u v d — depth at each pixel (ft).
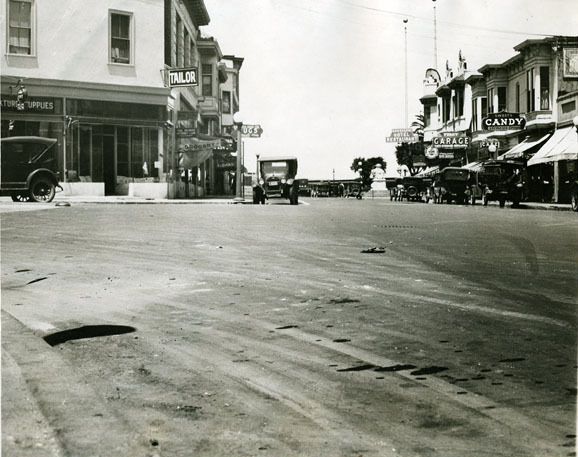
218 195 172.55
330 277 26.76
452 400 12.22
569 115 121.90
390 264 30.53
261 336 17.19
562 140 117.39
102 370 14.01
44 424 10.23
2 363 13.29
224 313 20.01
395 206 107.14
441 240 41.83
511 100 150.51
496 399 12.26
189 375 13.73
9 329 16.40
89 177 106.73
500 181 116.26
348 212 77.51
